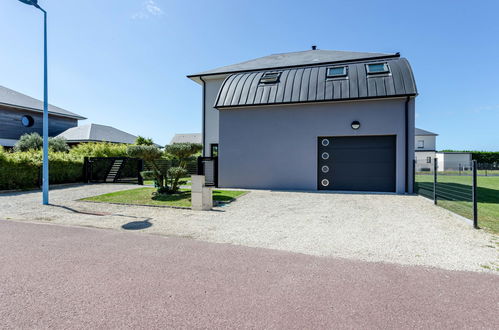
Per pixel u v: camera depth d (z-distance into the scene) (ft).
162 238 13.96
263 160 35.40
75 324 6.31
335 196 29.14
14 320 6.45
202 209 22.11
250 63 53.42
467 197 27.07
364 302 7.46
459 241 13.43
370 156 32.60
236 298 7.68
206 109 49.60
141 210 22.04
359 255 11.49
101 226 16.76
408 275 9.32
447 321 6.55
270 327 6.25
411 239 13.87
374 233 15.08
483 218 18.42
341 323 6.44
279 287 8.39
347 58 45.62
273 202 25.57
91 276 9.15
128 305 7.25
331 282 8.77
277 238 14.14
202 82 49.93
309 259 10.94
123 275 9.25
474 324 6.42
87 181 45.88
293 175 34.37
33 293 7.90
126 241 13.34
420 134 111.24
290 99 33.71
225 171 36.73
